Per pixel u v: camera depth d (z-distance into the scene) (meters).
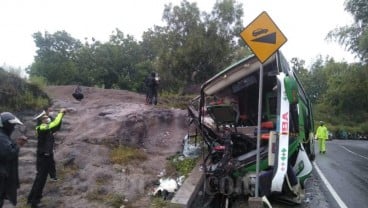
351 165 16.84
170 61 30.22
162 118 13.95
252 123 10.72
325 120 61.78
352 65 46.72
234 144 9.60
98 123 13.11
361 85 50.47
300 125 10.67
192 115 11.15
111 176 9.70
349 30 41.16
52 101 15.81
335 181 12.46
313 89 79.75
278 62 9.36
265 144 9.35
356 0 39.25
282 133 8.61
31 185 9.14
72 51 43.81
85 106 15.69
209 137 10.07
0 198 5.99
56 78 36.50
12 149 6.09
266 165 8.89
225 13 30.44
